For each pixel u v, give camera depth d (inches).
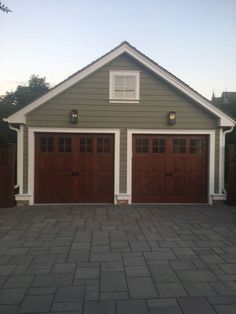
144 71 353.1
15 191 349.7
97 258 173.0
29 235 220.5
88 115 349.7
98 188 355.6
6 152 335.3
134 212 307.1
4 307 119.0
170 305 121.0
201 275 149.8
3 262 166.9
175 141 360.5
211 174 358.3
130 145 353.7
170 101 354.3
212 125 357.4
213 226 249.8
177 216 289.1
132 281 142.6
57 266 160.9
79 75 343.0
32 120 345.1
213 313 115.6
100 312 115.7
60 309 117.6
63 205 346.0
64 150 351.9
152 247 193.3
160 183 358.9
